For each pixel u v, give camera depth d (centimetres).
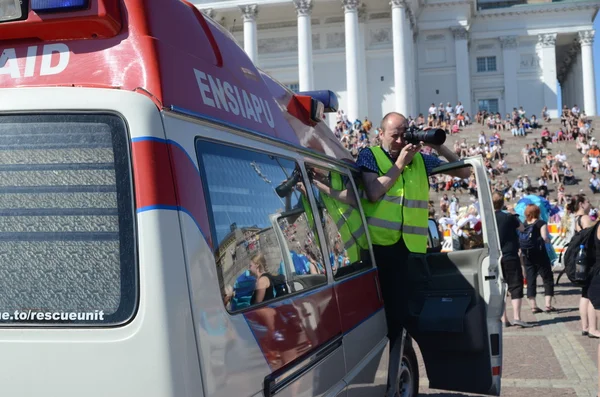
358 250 487
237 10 5350
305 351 339
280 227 343
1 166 265
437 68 6069
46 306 252
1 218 262
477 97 6425
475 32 6391
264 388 293
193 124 282
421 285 581
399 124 547
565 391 720
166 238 249
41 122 266
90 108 263
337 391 383
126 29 279
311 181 413
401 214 546
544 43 6356
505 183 3747
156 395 239
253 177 326
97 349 244
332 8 5462
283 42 5678
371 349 474
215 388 257
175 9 306
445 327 548
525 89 6384
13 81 281
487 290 545
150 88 267
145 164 254
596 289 709
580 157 4216
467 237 868
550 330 1087
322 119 462
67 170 261
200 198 270
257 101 361
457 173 579
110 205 255
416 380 612
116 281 249
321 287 383
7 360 249
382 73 5506
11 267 257
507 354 919
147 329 242
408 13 5350
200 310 256
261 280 309
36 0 270
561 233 1945
